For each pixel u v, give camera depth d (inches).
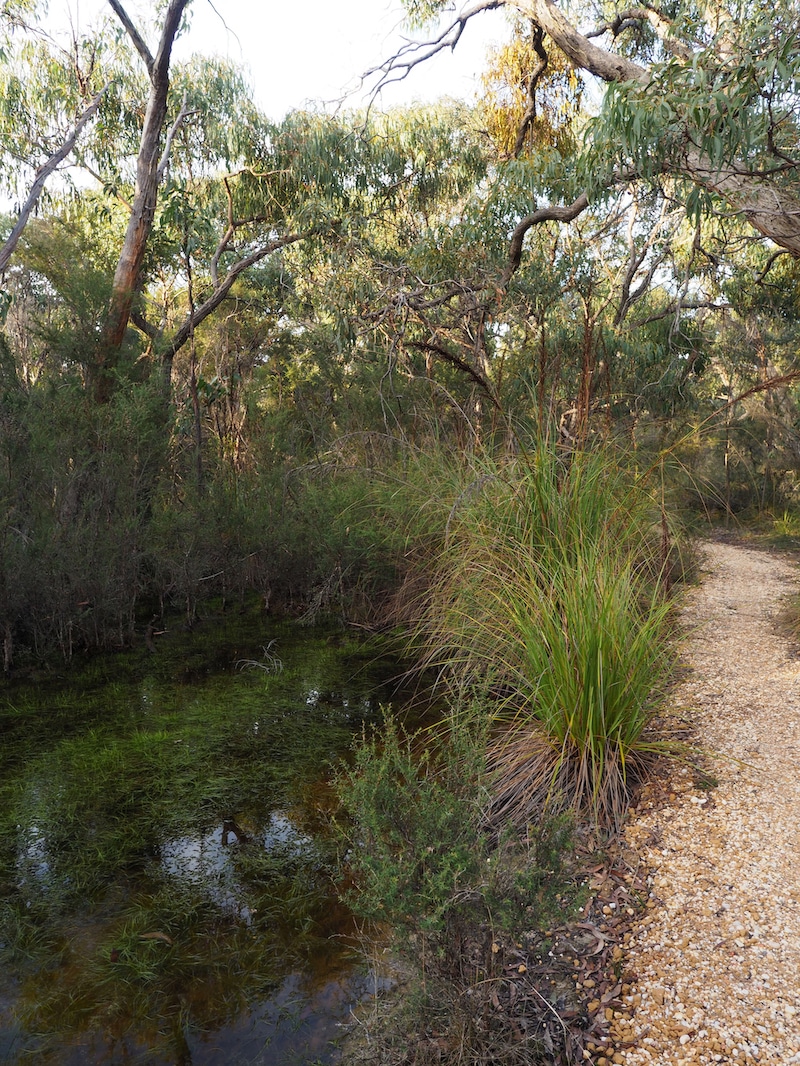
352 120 522.3
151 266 479.5
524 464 207.9
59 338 315.3
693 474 243.8
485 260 418.6
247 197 538.9
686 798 134.7
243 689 215.9
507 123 534.3
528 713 156.5
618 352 407.5
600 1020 88.7
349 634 274.1
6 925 110.3
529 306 393.4
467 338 382.3
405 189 567.8
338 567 289.6
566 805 133.7
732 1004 88.0
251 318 585.3
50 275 476.1
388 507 270.8
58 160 365.1
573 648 141.8
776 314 577.0
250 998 96.1
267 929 109.7
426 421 337.4
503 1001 91.4
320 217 501.4
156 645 262.7
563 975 96.4
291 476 340.2
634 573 181.9
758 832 122.2
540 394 218.7
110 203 557.0
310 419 435.8
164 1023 91.9
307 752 172.2
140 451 292.5
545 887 90.4
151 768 163.9
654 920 104.5
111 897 117.5
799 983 89.7
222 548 313.1
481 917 86.2
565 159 394.3
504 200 416.8
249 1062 85.8
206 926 110.5
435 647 220.2
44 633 250.1
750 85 194.5
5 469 250.2
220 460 387.5
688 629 226.5
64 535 251.9
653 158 223.5
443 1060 84.4
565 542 185.2
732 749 153.9
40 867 125.7
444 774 109.3
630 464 217.3
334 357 496.1
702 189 234.2
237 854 129.5
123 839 134.6
